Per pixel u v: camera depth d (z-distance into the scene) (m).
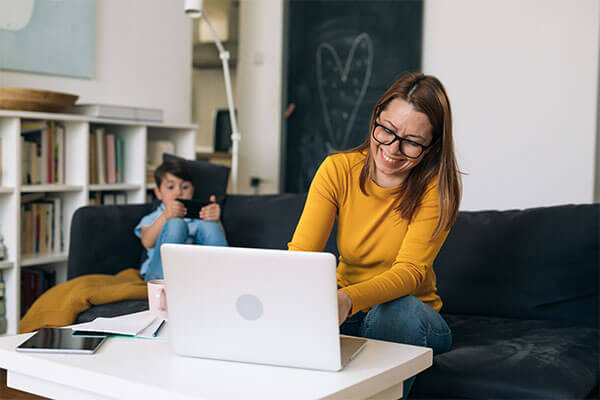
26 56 2.91
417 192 1.57
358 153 1.70
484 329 1.84
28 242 2.77
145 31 3.57
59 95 2.69
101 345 1.21
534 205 3.84
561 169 3.77
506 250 2.03
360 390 1.02
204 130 4.75
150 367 1.08
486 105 3.92
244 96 4.57
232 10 4.59
